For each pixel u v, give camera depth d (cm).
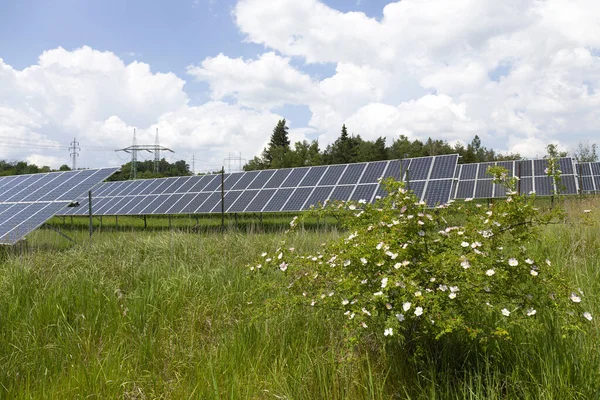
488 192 2273
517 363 323
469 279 307
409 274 317
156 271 673
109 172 1469
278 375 369
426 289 316
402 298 297
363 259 317
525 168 2328
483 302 336
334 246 370
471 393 292
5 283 596
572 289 313
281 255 405
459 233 334
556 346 326
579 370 305
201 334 484
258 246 859
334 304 377
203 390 355
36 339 459
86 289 582
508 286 323
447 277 319
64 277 638
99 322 501
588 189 2517
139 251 852
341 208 414
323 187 1677
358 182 1647
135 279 643
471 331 291
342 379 350
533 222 351
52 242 1034
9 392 359
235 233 1044
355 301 323
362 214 396
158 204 1970
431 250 349
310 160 6944
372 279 334
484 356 334
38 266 687
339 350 400
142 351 430
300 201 1620
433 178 1547
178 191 2061
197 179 2145
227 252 807
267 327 447
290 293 424
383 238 329
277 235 988
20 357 421
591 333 356
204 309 526
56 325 487
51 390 367
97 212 2108
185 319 508
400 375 340
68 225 2112
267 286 456
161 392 375
